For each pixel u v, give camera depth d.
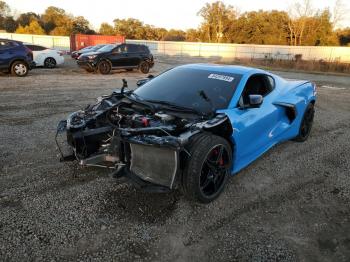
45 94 9.32
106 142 3.75
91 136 3.69
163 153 3.13
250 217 3.31
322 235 3.06
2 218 3.10
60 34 62.69
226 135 3.72
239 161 3.98
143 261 2.63
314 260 2.73
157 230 3.02
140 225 3.08
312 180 4.20
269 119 4.43
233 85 4.16
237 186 3.96
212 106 3.83
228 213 3.36
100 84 11.86
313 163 4.76
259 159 4.84
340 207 3.57
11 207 3.29
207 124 3.36
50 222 3.07
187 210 3.37
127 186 3.79
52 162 4.36
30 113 7.00
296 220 3.29
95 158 3.60
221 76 4.35
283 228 3.15
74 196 3.53
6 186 3.69
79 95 9.32
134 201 3.48
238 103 3.98
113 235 2.93
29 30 59.38
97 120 3.90
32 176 3.95
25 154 4.61
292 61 28.73
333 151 5.29
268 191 3.87
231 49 42.22
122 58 16.33
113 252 2.71
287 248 2.86
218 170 3.61
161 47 44.84
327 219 3.33
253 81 4.45
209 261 2.67
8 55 12.77
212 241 2.91
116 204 3.41
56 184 3.78
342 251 2.85
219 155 3.52
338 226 3.21
